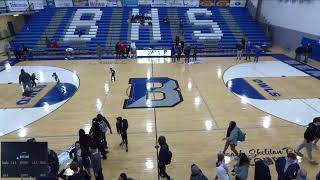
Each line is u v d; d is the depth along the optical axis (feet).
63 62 66.23
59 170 24.54
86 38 77.36
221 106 39.50
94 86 48.52
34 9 88.17
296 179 19.10
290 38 71.72
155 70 58.13
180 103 40.73
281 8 75.56
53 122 35.58
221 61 65.21
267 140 30.25
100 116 27.76
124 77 53.36
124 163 26.63
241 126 33.55
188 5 92.94
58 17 85.71
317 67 57.77
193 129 33.04
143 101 41.60
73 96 44.11
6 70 59.62
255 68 58.39
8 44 73.77
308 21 63.31
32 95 44.91
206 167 25.76
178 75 54.24
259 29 83.15
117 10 89.40
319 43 60.08
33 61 67.56
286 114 36.73
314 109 38.11
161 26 82.74
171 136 31.48
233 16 88.74
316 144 29.32
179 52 65.51
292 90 45.14
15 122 35.83
